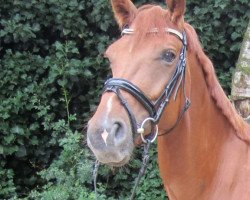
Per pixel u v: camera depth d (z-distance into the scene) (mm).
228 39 5445
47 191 4750
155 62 2166
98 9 5293
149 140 2201
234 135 2512
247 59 3430
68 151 4820
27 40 5434
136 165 4875
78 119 5484
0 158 5199
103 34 5531
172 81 2230
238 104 3414
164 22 2232
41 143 5395
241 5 5242
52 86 5305
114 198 5098
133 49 2180
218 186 2453
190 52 2365
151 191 4840
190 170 2438
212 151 2484
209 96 2459
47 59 5328
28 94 5230
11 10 5383
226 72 5441
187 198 2479
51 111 5406
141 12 2264
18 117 5219
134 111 2119
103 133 2029
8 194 4973
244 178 2434
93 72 5488
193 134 2424
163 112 2223
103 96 2137
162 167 2494
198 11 5258
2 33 5203
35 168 5461
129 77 2139
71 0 5348
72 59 5219
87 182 4758
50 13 5465
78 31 5445
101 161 2064
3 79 5156
